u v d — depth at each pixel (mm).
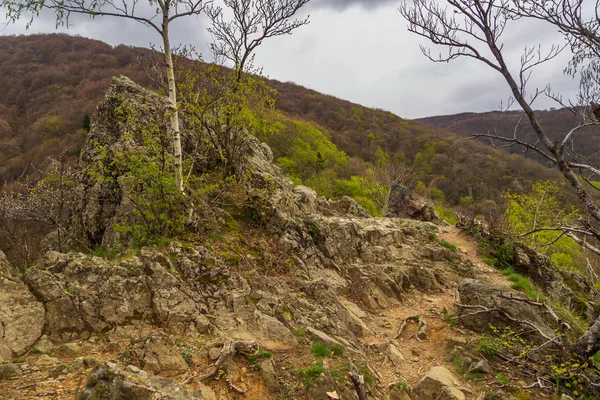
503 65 7504
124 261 7504
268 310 7926
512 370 8234
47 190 12508
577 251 27047
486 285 10727
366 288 11547
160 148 10156
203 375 5676
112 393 4008
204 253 8836
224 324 7207
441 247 16094
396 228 17109
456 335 9633
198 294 7746
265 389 5898
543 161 65438
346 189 43094
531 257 16250
